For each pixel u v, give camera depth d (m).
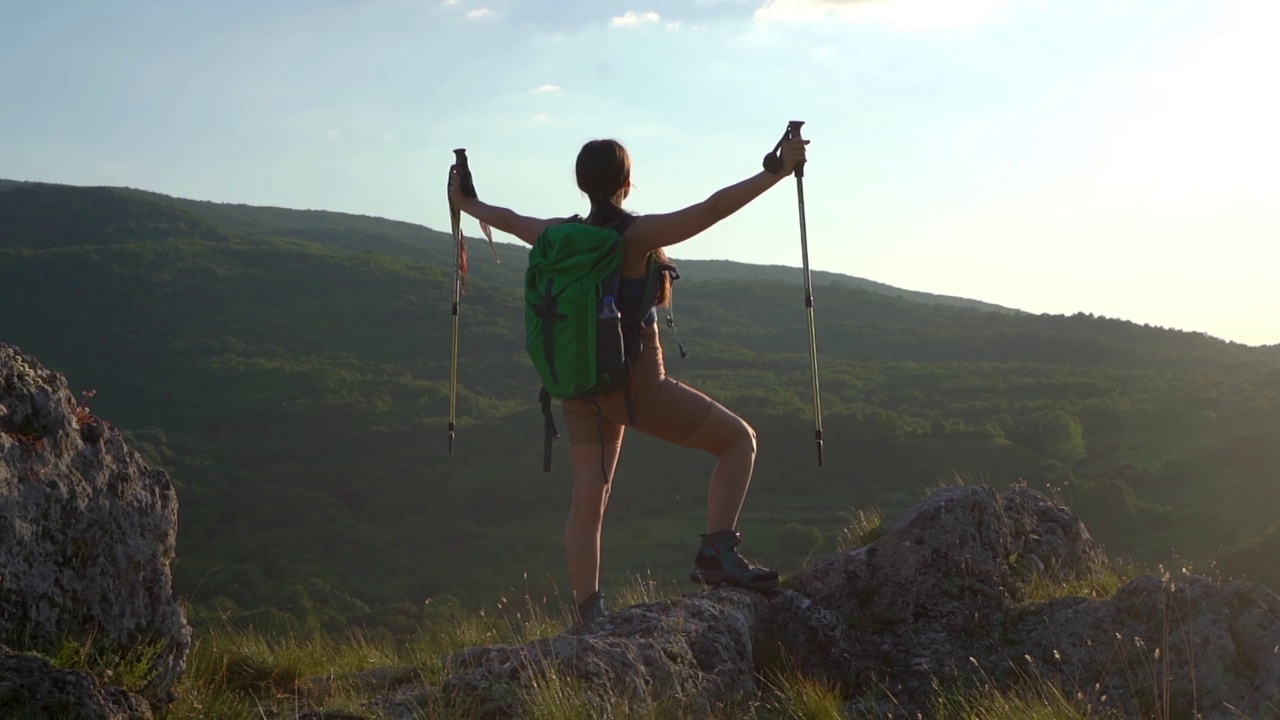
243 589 49.09
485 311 193.00
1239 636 3.78
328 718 3.31
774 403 118.19
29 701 2.85
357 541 76.50
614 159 3.90
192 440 118.50
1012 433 102.88
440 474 98.00
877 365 178.12
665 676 3.47
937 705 3.77
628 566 64.38
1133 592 4.05
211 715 3.44
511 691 3.31
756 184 3.63
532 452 104.38
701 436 4.01
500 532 79.81
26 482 3.28
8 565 3.15
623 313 3.73
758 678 3.89
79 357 169.00
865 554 4.59
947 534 4.56
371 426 119.38
